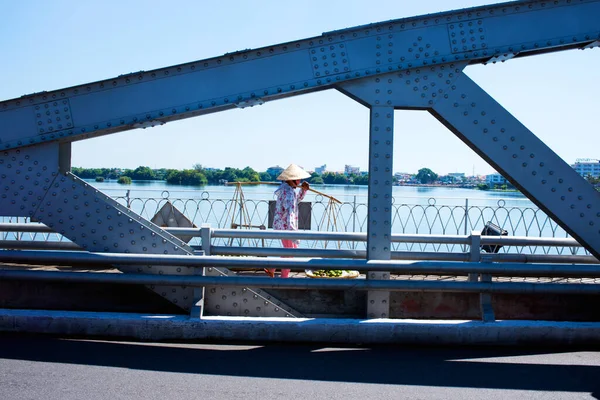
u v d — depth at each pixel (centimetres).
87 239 598
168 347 547
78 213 596
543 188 569
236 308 614
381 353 542
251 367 495
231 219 1074
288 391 440
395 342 567
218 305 613
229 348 548
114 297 661
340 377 474
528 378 479
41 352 520
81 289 662
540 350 557
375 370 493
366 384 459
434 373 488
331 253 622
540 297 659
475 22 569
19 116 579
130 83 576
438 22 569
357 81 576
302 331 565
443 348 561
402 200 1002
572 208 567
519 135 571
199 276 579
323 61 571
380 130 577
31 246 782
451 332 564
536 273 575
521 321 579
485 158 586
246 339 567
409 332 565
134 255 577
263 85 572
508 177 573
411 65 568
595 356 541
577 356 540
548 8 569
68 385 441
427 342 565
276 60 572
